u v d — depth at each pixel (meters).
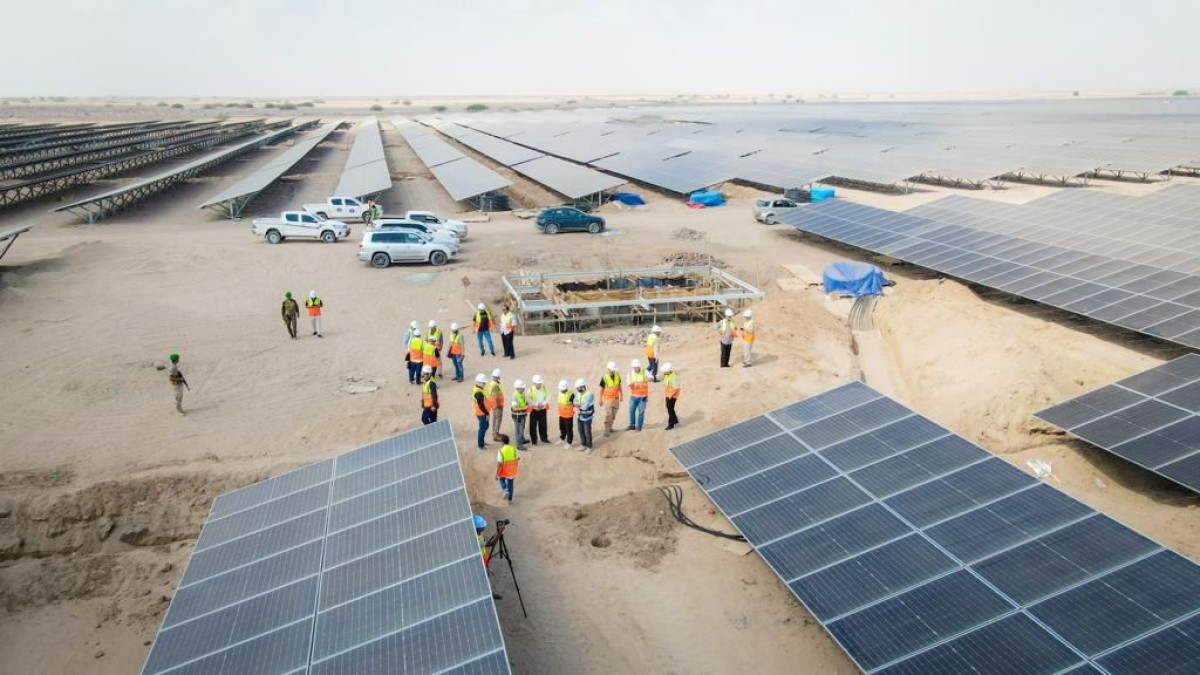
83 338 25.92
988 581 10.02
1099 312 23.27
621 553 14.28
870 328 26.78
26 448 18.20
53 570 14.47
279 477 14.21
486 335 24.97
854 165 62.22
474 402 19.86
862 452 13.70
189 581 11.38
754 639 11.99
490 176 57.97
